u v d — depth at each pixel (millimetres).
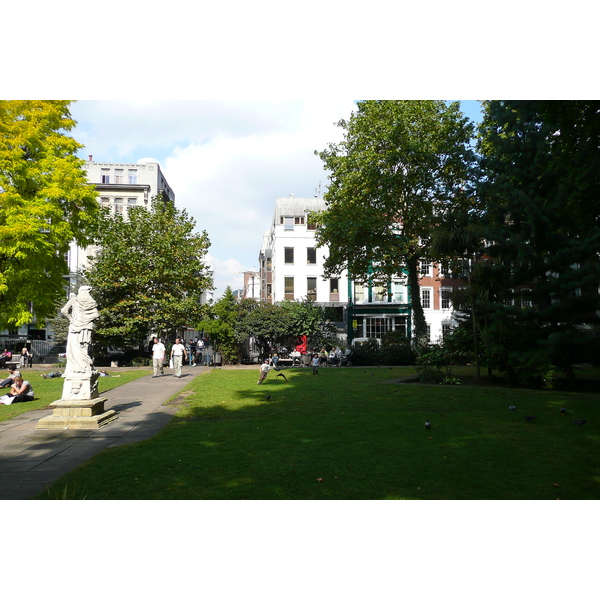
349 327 46312
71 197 23688
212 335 31391
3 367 29781
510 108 17625
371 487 5621
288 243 49281
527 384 16516
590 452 7293
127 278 29656
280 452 7211
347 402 12734
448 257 27047
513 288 17219
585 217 18719
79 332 9961
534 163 16781
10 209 21312
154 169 53594
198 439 8164
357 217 27984
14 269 22891
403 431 8844
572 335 15328
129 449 7457
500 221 18047
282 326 31844
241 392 15086
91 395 9945
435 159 26922
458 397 13711
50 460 6949
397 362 30109
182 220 33031
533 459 6879
